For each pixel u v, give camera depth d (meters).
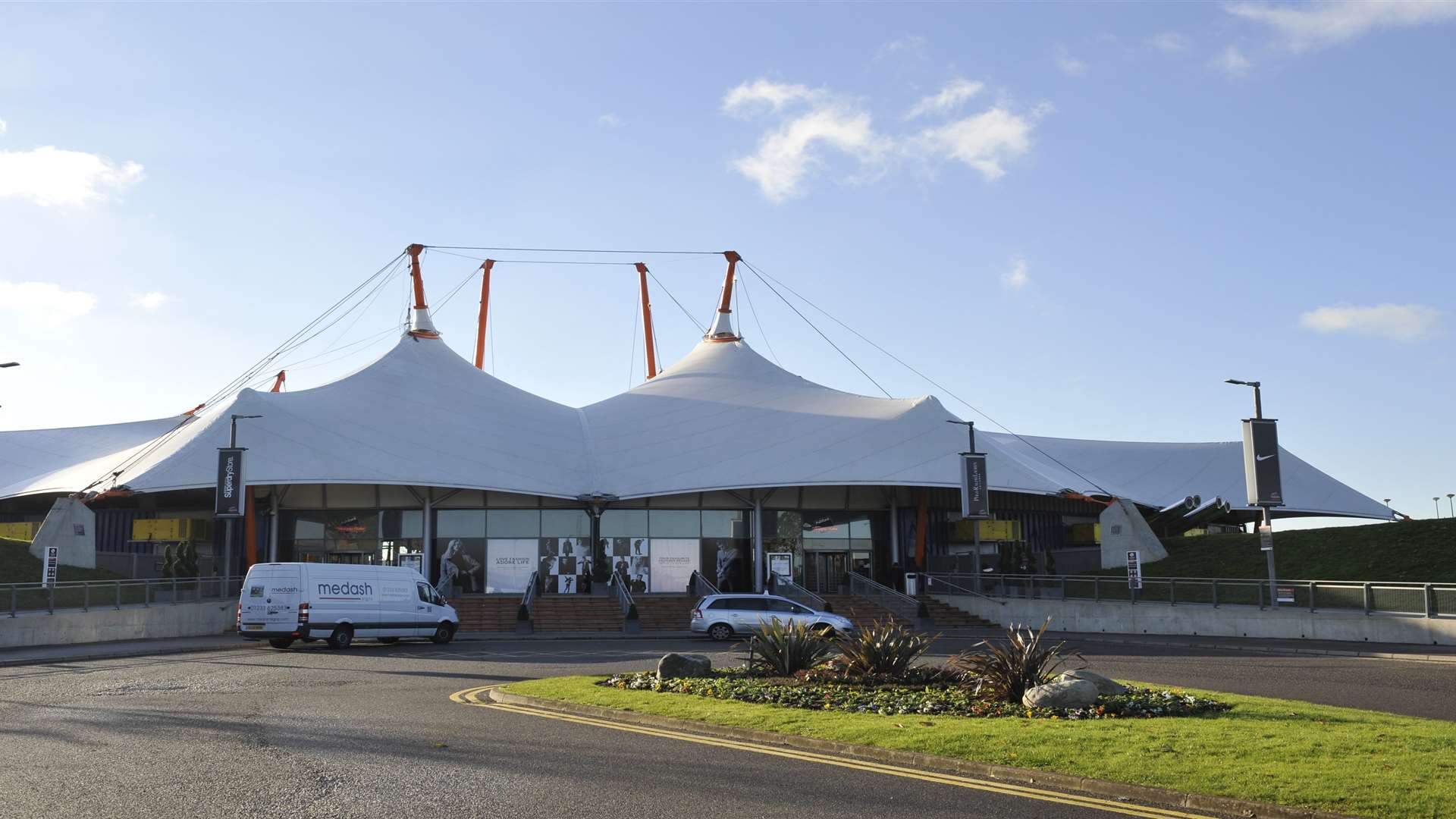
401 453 51.00
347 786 10.03
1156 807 9.19
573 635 39.31
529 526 53.25
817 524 55.34
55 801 9.44
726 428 57.25
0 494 53.44
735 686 16.09
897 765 10.98
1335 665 22.75
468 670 22.72
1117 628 37.75
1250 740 11.10
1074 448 72.44
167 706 16.03
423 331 66.50
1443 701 16.20
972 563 57.12
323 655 27.31
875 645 16.80
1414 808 8.49
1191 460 71.19
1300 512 68.19
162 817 8.89
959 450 53.56
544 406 64.00
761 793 9.74
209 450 48.53
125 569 43.81
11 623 28.88
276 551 51.81
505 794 9.73
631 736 12.92
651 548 53.75
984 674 15.00
